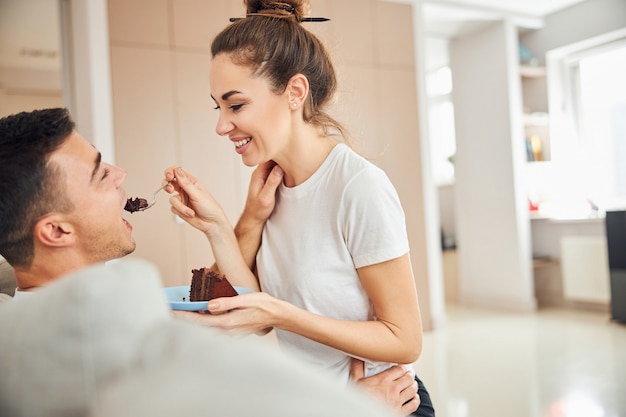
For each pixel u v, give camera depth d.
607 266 4.73
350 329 0.98
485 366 3.43
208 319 0.85
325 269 1.07
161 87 3.58
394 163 4.35
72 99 3.40
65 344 0.34
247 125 1.04
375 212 0.99
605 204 5.12
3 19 3.24
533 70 5.26
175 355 0.31
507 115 5.10
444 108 6.43
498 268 5.29
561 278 5.25
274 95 1.04
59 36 3.35
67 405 0.34
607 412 2.57
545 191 5.46
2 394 0.36
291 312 0.93
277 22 1.07
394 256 0.99
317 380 0.30
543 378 3.12
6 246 0.81
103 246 0.88
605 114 5.14
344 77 1.30
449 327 4.58
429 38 5.48
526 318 4.79
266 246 1.18
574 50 5.22
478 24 5.16
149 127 3.54
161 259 3.52
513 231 5.12
